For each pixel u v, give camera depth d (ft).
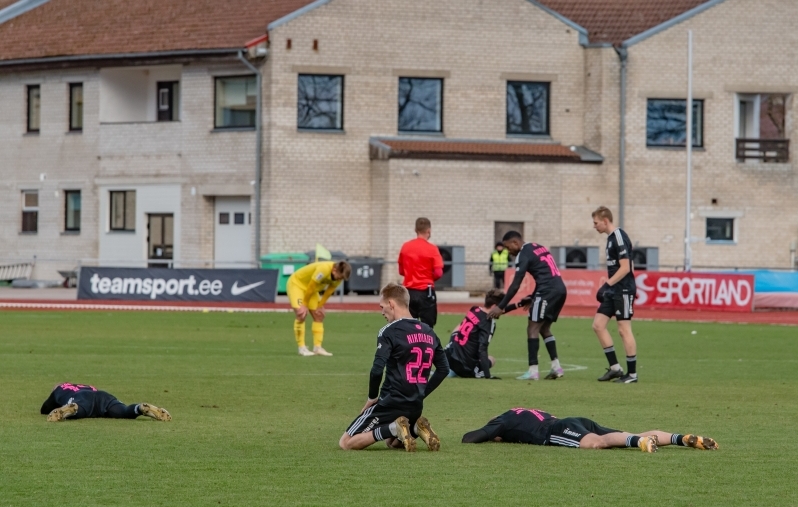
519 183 450.71
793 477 99.19
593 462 105.09
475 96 453.99
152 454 108.27
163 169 455.22
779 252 469.16
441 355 111.96
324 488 93.71
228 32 438.81
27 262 484.74
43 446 111.55
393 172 437.58
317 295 216.13
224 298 368.48
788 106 469.16
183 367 190.90
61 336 252.21
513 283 179.63
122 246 465.06
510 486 94.79
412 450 109.29
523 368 200.34
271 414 137.18
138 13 469.98
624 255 177.88
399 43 445.78
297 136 436.35
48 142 479.00
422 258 205.57
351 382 171.32
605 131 460.14
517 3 456.04
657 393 163.12
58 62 466.29
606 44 458.91
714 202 464.65
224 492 92.02
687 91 454.40
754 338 270.26
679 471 101.24
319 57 438.40
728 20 463.01
